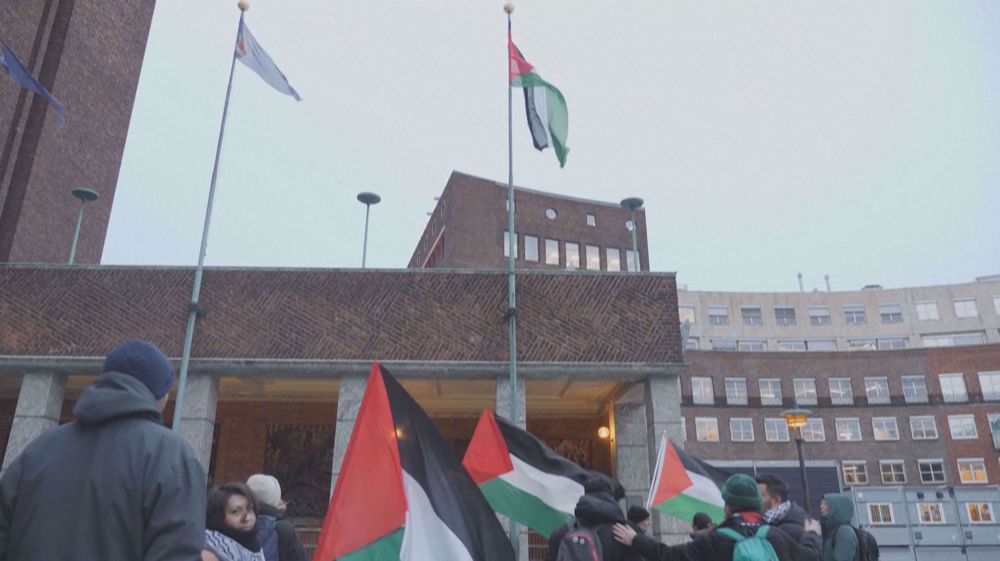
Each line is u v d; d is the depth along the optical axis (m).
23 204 24.50
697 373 64.81
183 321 19.14
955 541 34.72
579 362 19.14
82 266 19.52
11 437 18.05
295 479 23.94
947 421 62.78
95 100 28.88
